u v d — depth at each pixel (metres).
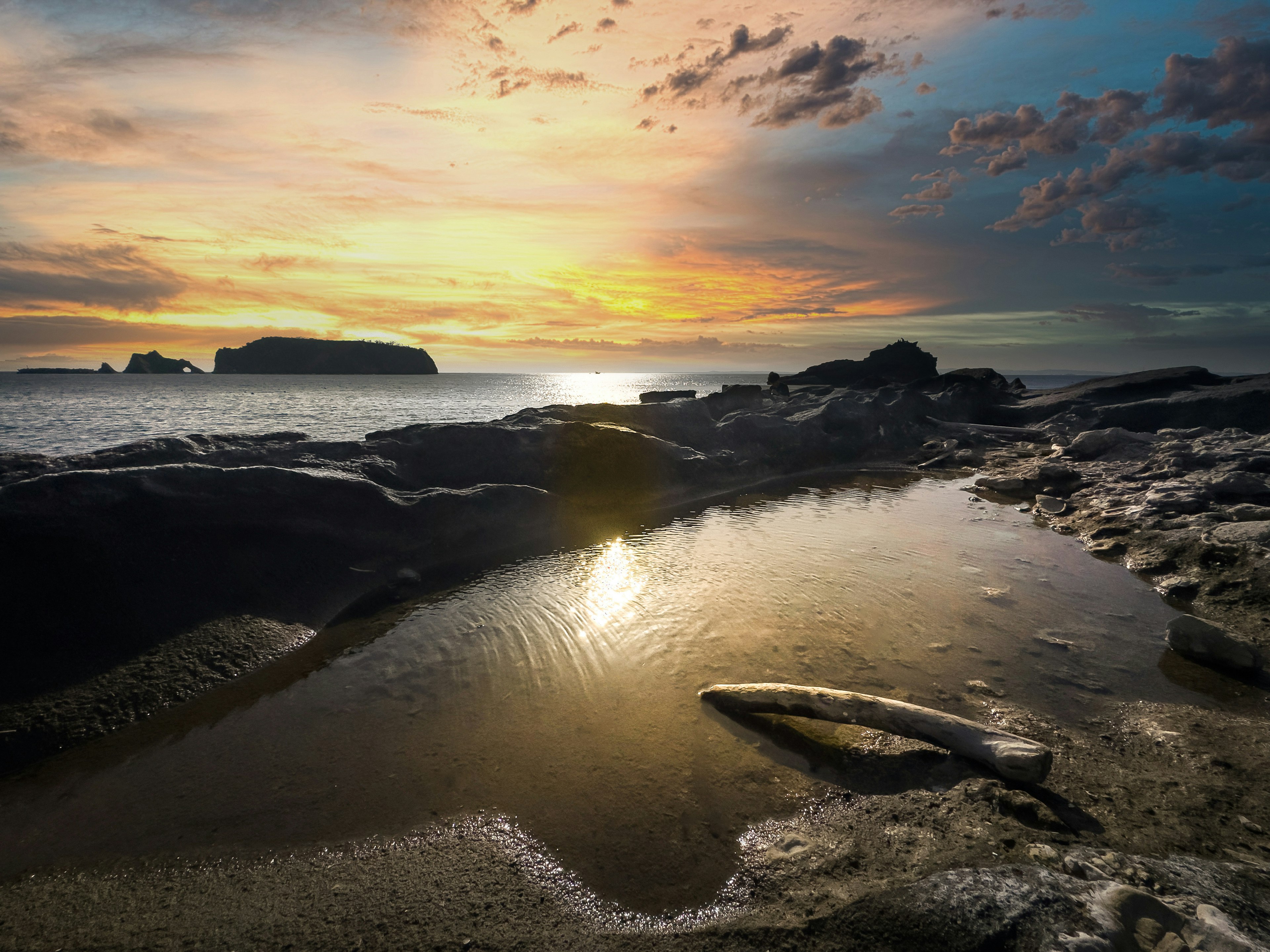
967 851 3.11
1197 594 6.86
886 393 23.09
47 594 5.57
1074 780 3.80
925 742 4.21
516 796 3.83
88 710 4.86
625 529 10.50
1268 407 17.02
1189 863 2.94
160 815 3.77
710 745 4.34
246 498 7.41
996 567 8.19
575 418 15.46
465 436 11.46
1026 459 16.62
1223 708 4.64
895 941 2.53
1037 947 2.36
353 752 4.35
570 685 5.26
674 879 3.12
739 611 6.81
